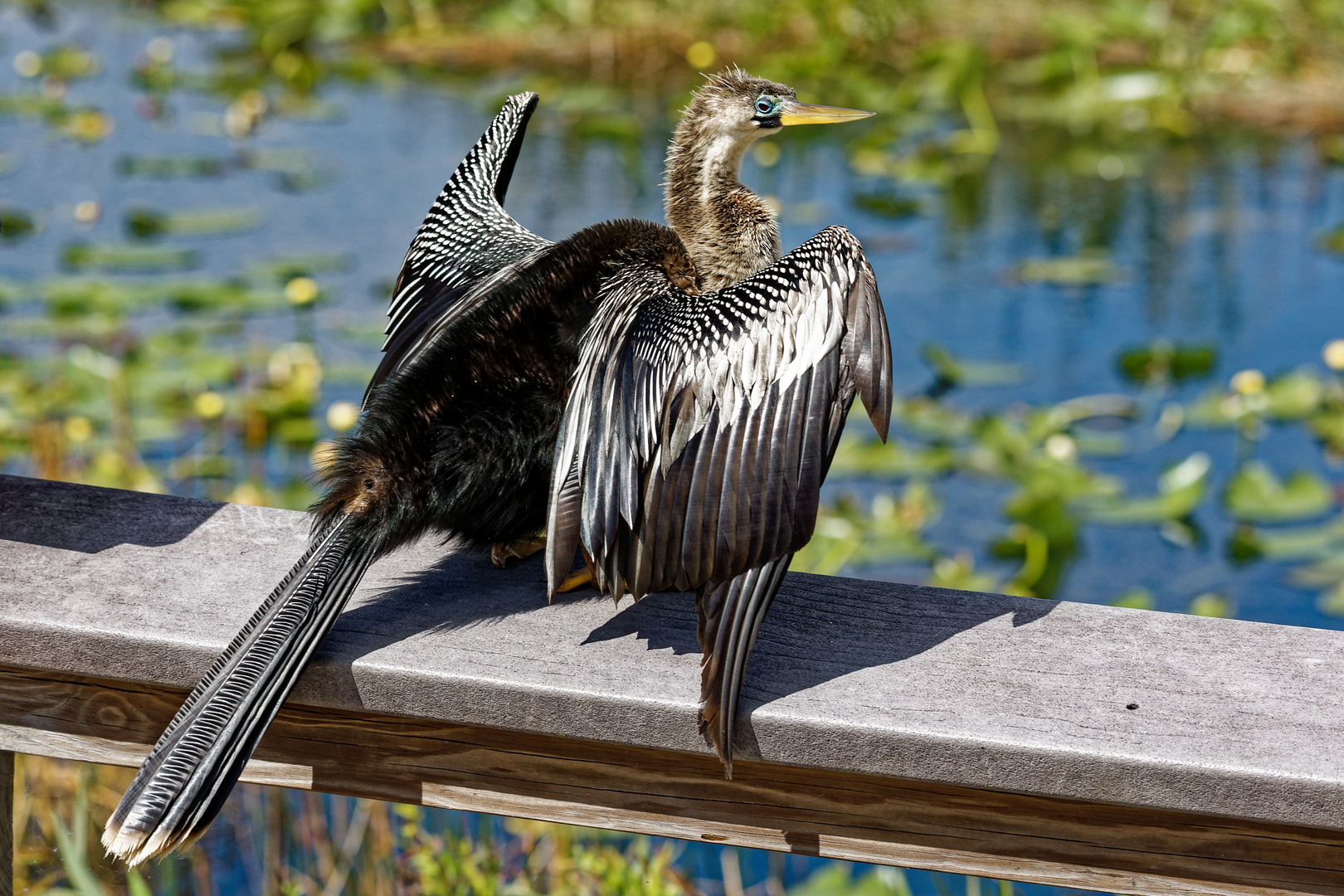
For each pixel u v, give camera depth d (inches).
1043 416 227.1
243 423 224.7
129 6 505.0
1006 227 313.9
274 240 297.3
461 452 81.6
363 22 454.3
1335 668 75.8
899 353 257.3
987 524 212.4
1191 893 72.2
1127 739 69.7
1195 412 231.3
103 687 80.8
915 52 423.5
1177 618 80.7
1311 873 70.6
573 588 84.4
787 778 75.2
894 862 75.2
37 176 334.0
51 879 122.9
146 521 89.9
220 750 67.2
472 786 78.8
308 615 73.9
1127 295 279.7
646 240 92.0
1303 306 273.9
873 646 78.0
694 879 144.6
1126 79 386.6
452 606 82.2
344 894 133.5
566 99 392.5
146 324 259.3
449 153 354.9
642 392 79.1
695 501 75.9
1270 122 377.4
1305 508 209.5
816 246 81.9
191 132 370.0
